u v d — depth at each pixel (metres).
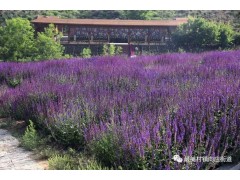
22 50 27.48
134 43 44.59
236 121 6.02
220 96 6.81
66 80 11.25
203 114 6.04
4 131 8.78
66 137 7.07
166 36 46.41
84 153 6.41
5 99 10.46
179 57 16.44
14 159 6.68
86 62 15.77
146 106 7.16
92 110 7.44
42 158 6.69
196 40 32.09
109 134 5.96
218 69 10.92
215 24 33.59
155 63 15.30
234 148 5.61
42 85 10.08
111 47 34.84
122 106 7.32
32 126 7.90
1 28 27.66
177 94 7.62
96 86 9.38
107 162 5.86
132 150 5.26
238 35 33.09
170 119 5.94
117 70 12.06
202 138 5.54
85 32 48.28
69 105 7.88
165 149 5.18
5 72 14.76
